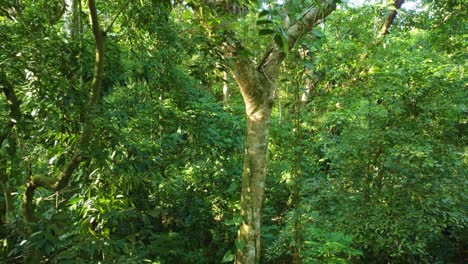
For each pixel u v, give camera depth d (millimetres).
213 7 2527
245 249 2986
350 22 4125
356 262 4363
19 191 2650
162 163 2959
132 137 2689
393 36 4410
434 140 4043
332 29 4426
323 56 4121
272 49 2893
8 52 2010
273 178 5816
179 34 4090
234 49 2691
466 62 4066
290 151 4203
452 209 3875
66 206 2430
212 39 2670
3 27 2225
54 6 2967
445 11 5508
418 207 4031
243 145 5359
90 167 2531
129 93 3959
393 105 4020
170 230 5781
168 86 4445
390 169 4293
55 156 2266
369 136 4023
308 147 4441
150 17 3229
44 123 2146
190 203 5914
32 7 2830
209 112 5227
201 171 5984
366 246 4055
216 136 5066
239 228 3074
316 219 4125
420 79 3902
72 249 1844
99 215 2199
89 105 2238
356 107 4168
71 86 2250
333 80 4641
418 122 4004
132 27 3500
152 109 4113
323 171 5465
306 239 3881
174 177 5570
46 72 2092
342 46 4078
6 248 2211
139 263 2246
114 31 3828
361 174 4402
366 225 4000
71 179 2824
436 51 5520
